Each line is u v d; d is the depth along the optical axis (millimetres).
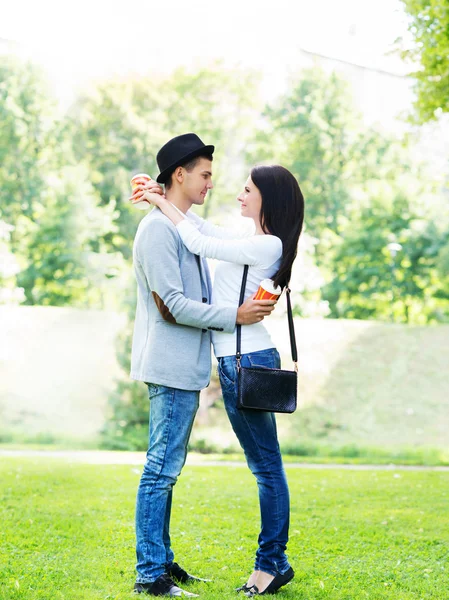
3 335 20641
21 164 25203
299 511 6871
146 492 3998
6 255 24750
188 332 4070
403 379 19531
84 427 18156
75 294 24797
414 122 10117
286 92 25516
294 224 4160
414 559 5070
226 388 4086
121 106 23406
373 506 7234
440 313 25094
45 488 7723
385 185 25312
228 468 10711
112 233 24719
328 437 17984
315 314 23312
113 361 20203
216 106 23766
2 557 4770
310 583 4340
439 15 8570
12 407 18531
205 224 4652
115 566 4562
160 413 4039
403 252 24844
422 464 13742
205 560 4820
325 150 25844
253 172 4207
